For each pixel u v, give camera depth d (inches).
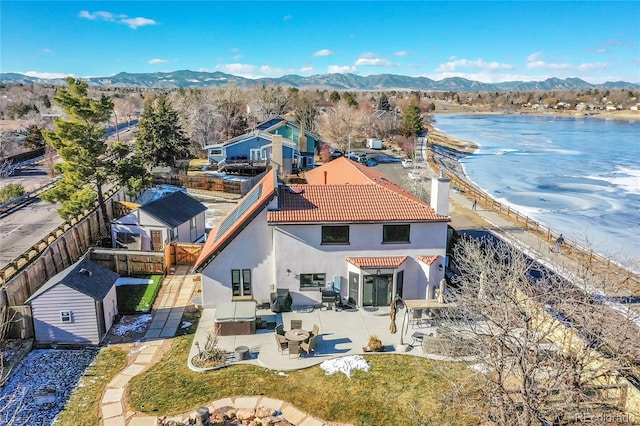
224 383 852.6
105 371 909.8
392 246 1144.2
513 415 604.7
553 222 2180.1
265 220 1124.5
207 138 3737.7
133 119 6363.2
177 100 4493.1
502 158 4185.5
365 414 767.1
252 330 1030.4
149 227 1542.8
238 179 2650.1
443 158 4005.9
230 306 1065.5
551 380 605.6
